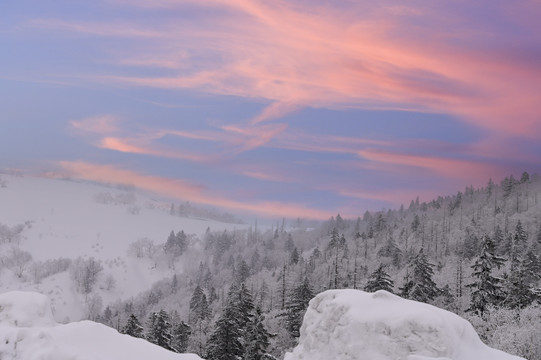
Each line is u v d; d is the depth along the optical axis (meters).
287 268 135.50
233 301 54.94
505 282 57.75
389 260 133.50
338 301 14.95
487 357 13.41
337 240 174.12
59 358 12.71
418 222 178.00
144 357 14.32
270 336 49.97
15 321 14.40
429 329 12.91
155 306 175.88
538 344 34.03
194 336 74.12
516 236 119.25
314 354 14.75
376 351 13.34
